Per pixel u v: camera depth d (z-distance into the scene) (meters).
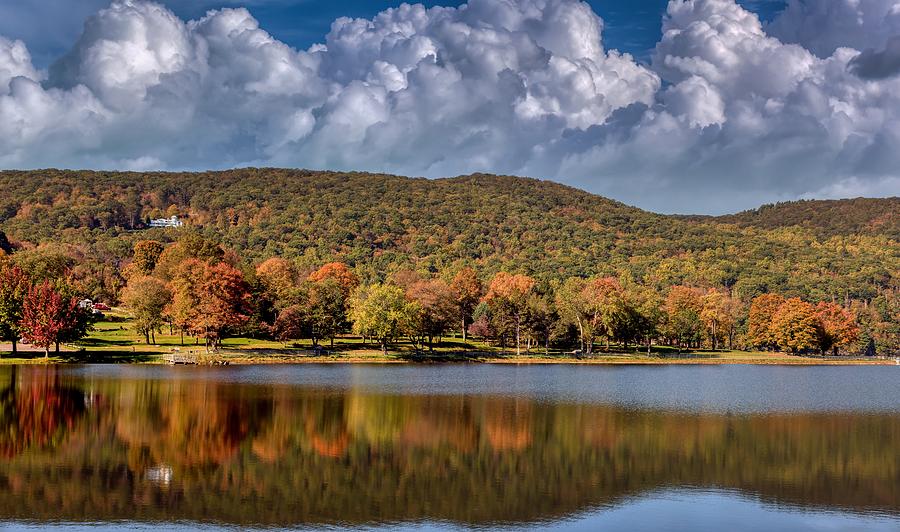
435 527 44.66
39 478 52.97
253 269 196.88
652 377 137.50
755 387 122.50
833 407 96.62
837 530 45.34
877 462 62.91
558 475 57.06
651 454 64.75
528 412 86.44
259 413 80.88
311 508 47.72
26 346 145.12
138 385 101.75
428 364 155.75
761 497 52.06
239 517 45.66
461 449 65.56
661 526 45.38
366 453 63.22
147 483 52.41
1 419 73.50
